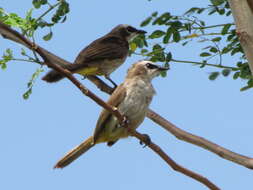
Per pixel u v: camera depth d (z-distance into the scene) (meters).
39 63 10.52
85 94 9.27
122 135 11.83
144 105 11.88
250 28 8.78
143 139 11.22
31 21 10.86
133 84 11.89
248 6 8.79
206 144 11.24
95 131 11.57
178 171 9.84
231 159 10.80
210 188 9.71
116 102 11.71
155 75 12.61
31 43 8.56
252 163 10.51
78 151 11.81
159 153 9.81
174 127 11.80
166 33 12.42
